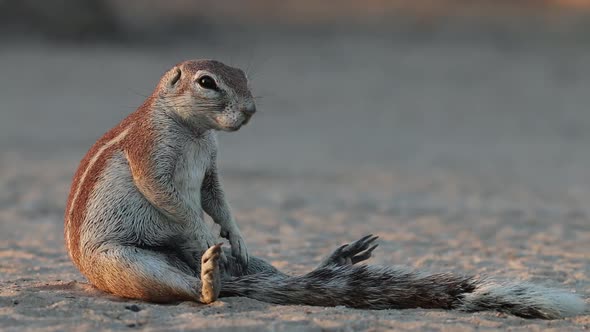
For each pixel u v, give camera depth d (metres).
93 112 30.22
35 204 14.91
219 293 6.83
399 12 52.56
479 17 51.53
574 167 22.41
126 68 37.97
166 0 51.09
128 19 46.47
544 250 10.84
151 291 6.78
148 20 47.09
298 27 48.41
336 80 38.12
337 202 15.80
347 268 6.90
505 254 10.46
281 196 16.41
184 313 6.46
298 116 32.06
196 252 7.23
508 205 15.71
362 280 6.82
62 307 6.62
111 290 7.03
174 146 7.00
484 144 27.20
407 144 26.94
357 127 30.16
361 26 49.16
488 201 16.25
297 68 39.97
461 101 35.03
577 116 32.50
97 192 7.07
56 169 19.59
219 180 7.48
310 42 45.31
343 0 55.00
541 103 34.69
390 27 49.03
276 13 51.34
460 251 10.70
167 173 6.95
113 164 7.09
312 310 6.58
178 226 7.13
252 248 10.82
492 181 19.48
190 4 50.75
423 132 29.50
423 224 13.33
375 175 20.11
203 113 7.02
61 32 42.53
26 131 26.38
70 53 40.28
